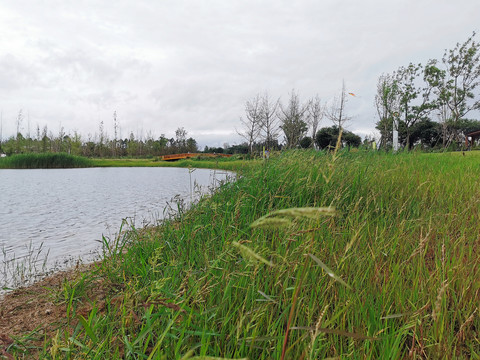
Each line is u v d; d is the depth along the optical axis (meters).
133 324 2.24
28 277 3.96
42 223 7.27
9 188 15.16
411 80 37.44
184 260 3.28
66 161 39.66
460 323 2.15
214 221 3.86
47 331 2.52
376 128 34.62
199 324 2.05
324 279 2.43
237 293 2.35
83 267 4.23
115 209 9.02
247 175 5.36
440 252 2.85
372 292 2.34
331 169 1.42
